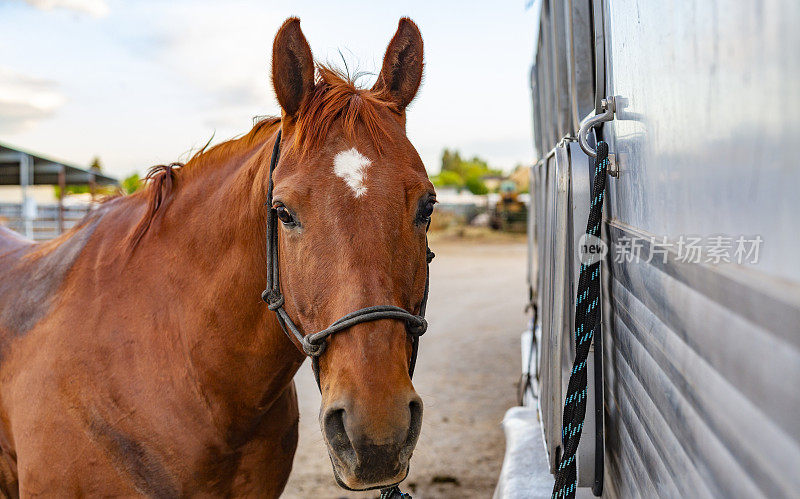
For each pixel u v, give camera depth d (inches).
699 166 26.7
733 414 22.8
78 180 629.6
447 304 336.5
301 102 54.0
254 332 58.2
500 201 1106.1
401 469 43.5
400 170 48.9
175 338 60.2
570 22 57.7
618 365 49.1
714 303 24.9
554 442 55.9
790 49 17.1
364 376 43.4
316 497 113.7
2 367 65.7
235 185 60.1
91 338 60.9
